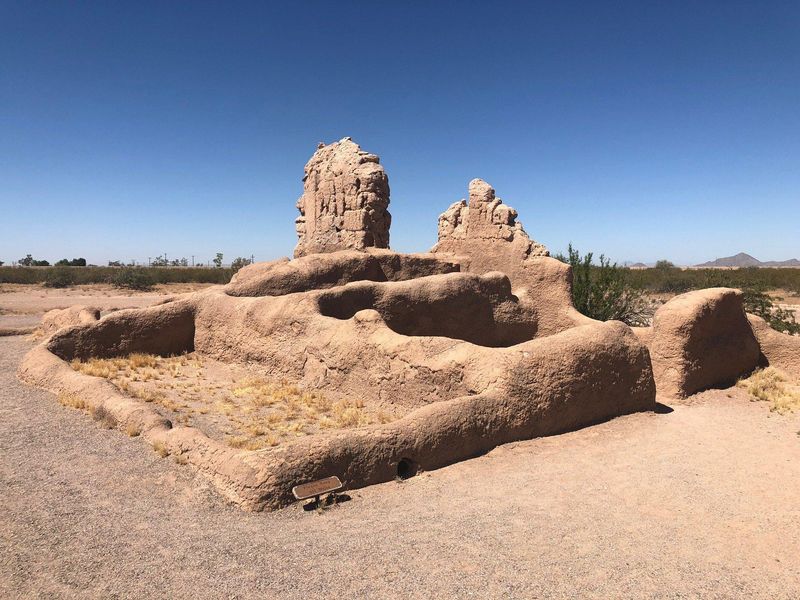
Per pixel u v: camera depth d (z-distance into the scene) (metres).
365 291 12.93
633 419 9.85
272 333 11.77
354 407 9.76
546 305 16.12
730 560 5.28
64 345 11.96
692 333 11.77
